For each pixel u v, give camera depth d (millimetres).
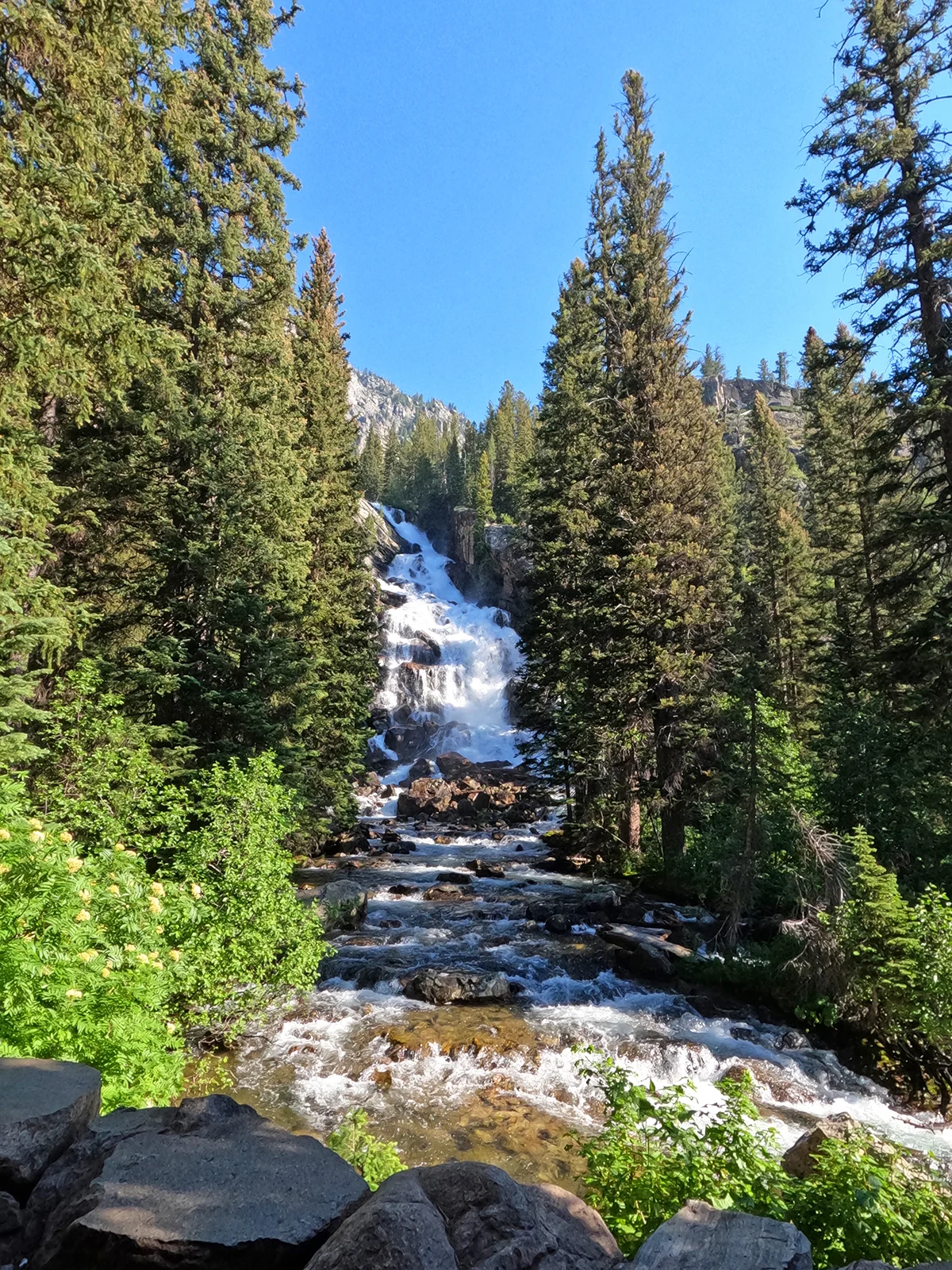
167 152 17016
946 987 9320
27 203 7555
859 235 14445
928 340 14047
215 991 8234
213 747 15031
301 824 19969
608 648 22312
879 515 24359
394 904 19125
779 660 30297
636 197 27281
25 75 9195
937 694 14305
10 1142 2645
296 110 19828
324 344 35156
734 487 49438
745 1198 3969
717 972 13008
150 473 16031
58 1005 4703
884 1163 5203
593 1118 8703
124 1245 2217
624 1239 3812
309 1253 2281
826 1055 10555
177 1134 2869
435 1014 11711
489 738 49281
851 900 10562
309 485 26266
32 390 10461
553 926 16641
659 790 20953
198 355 17234
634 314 26016
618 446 24438
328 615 27219
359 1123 5980
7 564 8617
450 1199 2395
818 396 34031
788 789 13320
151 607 16422
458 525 78500
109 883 6016
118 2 9188
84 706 10453
